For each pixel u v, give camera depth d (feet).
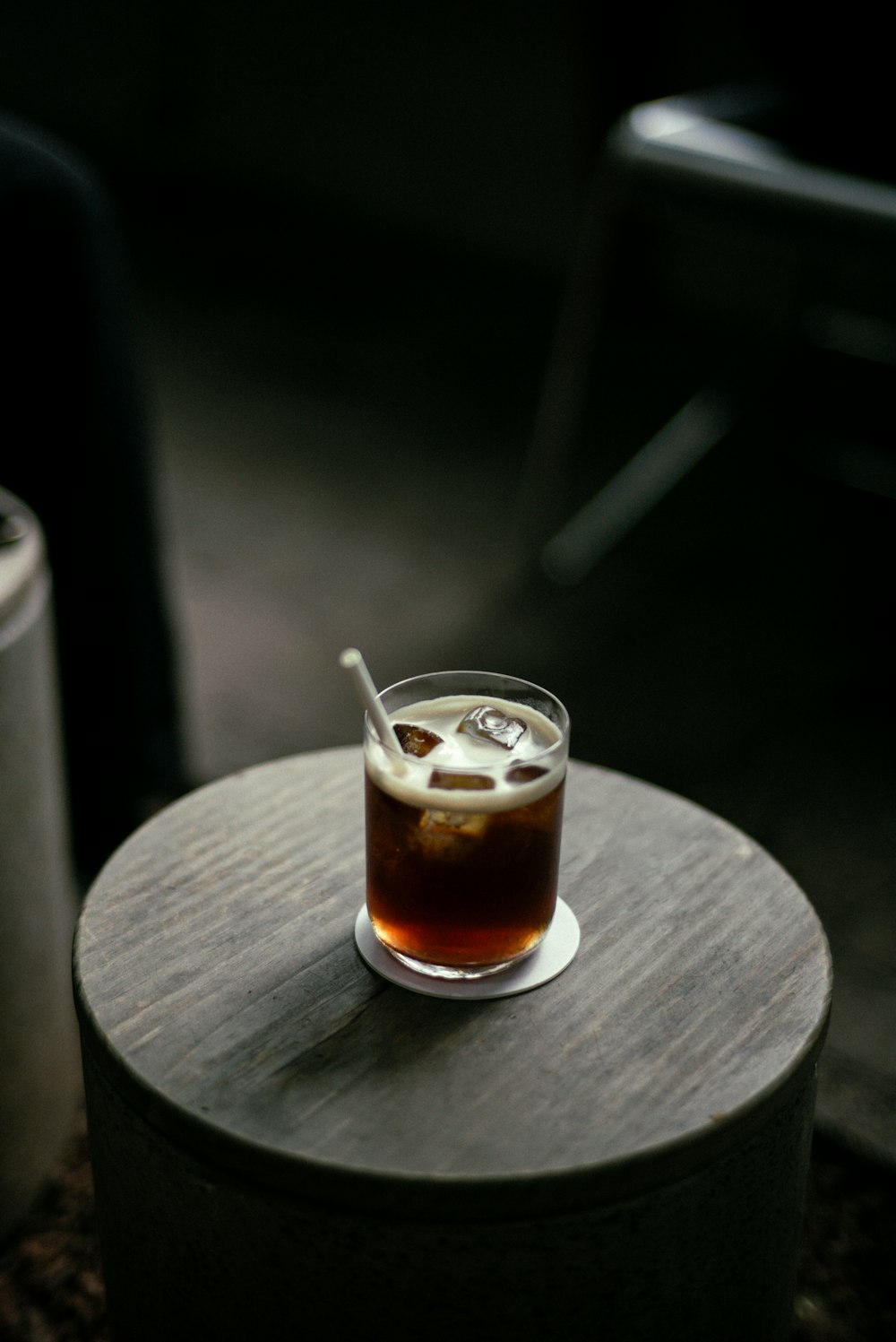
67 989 3.99
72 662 4.89
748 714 6.31
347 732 6.10
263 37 13.01
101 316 4.59
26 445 4.63
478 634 6.89
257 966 2.91
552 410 6.90
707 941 2.98
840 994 4.64
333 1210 2.62
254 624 6.94
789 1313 3.07
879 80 6.23
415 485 8.45
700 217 6.12
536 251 12.01
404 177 12.66
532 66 11.24
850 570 7.61
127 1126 2.76
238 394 9.66
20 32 15.05
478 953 2.81
